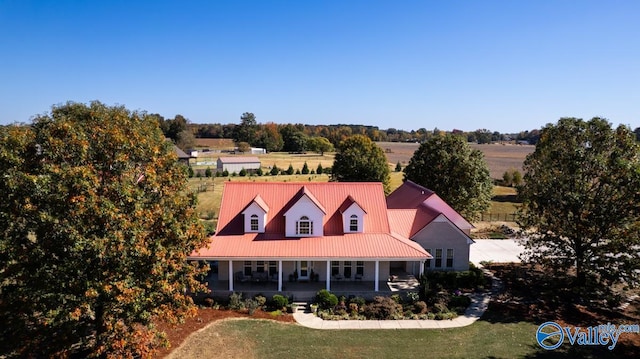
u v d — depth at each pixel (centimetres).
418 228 3841
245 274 3538
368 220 3725
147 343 2098
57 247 1902
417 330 2834
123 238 1934
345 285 3488
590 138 3269
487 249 4791
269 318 2967
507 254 4597
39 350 2011
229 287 3341
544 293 3481
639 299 3391
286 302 3144
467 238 3812
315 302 3198
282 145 19838
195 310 2342
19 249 1892
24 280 1925
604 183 3136
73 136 2025
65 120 2272
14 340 1980
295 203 3512
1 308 1888
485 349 2589
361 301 3183
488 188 5275
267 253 3306
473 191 5066
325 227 3644
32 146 2034
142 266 2061
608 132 3206
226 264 3506
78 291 1905
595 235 3253
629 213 3106
